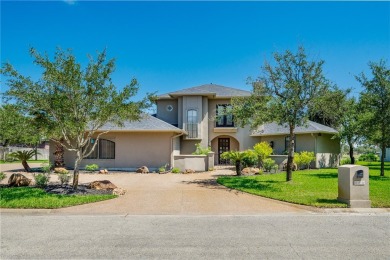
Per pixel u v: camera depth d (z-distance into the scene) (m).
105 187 12.18
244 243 6.11
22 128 10.80
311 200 10.10
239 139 25.81
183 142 25.45
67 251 5.63
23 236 6.57
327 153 24.45
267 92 14.01
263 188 12.63
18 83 10.52
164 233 6.82
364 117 17.28
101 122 11.93
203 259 5.23
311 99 13.55
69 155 21.47
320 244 6.05
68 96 11.06
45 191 11.38
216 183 14.77
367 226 7.43
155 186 13.76
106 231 6.99
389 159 38.56
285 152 23.77
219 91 26.70
